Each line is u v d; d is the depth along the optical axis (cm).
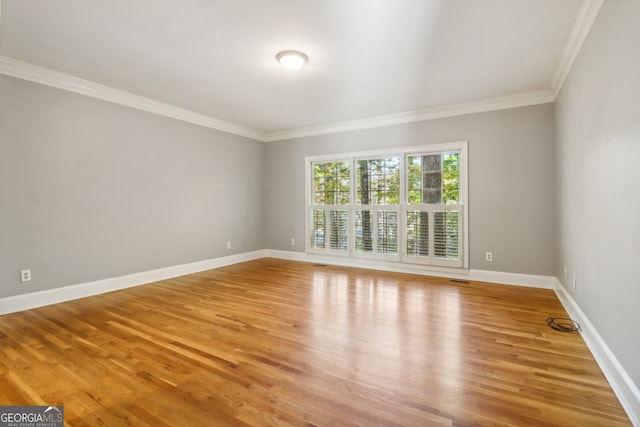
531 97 387
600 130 208
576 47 260
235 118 506
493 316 292
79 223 355
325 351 224
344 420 152
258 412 158
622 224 173
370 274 466
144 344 236
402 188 479
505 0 209
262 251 620
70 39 262
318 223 563
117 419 153
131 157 404
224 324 275
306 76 337
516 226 403
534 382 184
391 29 246
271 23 238
